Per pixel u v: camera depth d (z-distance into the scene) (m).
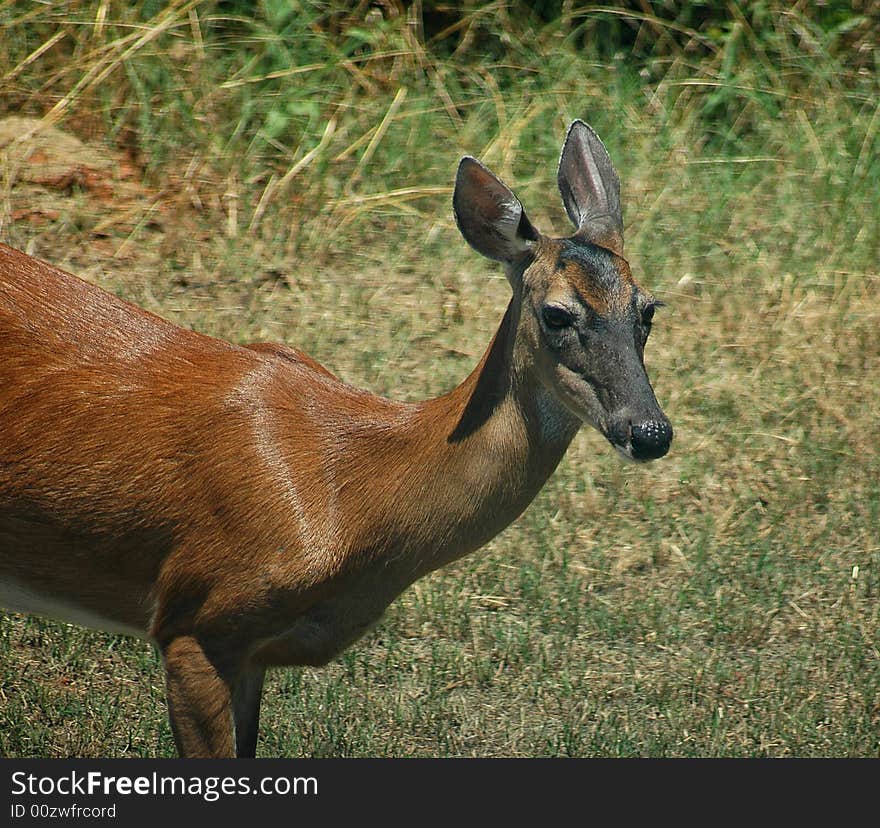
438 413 8.76
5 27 19.17
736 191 19.27
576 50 22.20
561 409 8.62
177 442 8.75
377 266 17.20
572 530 13.14
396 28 20.95
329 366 15.05
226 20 20.48
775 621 12.34
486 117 20.19
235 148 18.67
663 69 21.83
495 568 12.60
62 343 8.95
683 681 11.53
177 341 9.18
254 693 9.47
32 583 9.09
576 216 9.36
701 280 17.30
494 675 11.49
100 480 8.75
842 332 16.31
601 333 8.37
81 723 10.63
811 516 13.57
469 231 8.83
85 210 17.41
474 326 16.06
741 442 14.41
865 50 21.64
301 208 17.91
